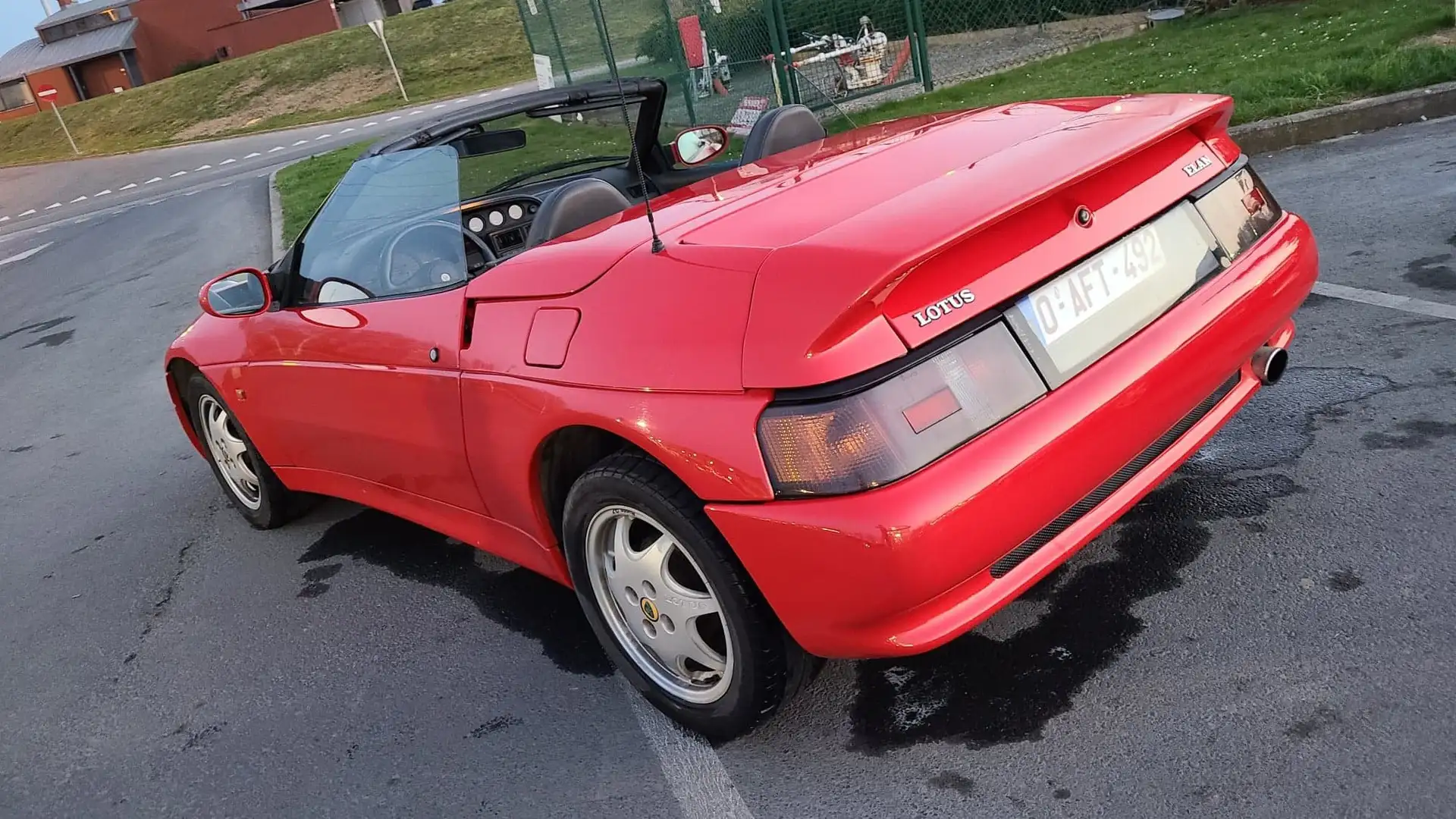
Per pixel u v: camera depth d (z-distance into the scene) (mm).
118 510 5039
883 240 1958
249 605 3773
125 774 2891
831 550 1923
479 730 2746
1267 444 3275
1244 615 2520
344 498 3812
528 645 3115
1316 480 3010
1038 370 2076
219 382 3914
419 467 3107
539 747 2621
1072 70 10750
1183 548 2842
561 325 2398
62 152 51031
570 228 2859
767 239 2170
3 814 2812
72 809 2777
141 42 74000
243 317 3723
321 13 73750
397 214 2988
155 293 11078
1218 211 2512
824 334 1885
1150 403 2205
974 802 2139
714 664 2406
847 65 11727
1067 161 2203
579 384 2314
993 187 2117
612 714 2691
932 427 1933
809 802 2244
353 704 3002
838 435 1901
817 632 2078
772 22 11008
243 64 53438
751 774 2369
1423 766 1975
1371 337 3803
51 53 76062
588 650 3016
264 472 4188
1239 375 2637
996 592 2078
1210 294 2400
